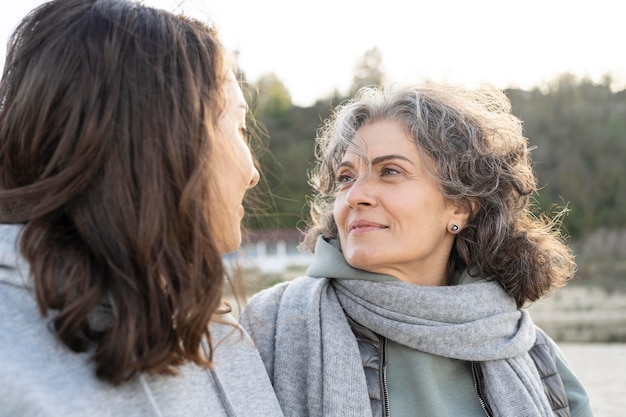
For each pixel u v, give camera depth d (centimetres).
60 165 101
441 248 167
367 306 159
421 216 157
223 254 121
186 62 108
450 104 164
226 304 128
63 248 100
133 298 100
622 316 1758
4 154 105
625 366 842
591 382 730
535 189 171
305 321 160
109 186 101
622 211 3406
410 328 155
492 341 159
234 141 119
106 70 103
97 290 98
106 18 107
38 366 96
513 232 170
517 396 156
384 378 157
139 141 102
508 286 169
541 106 3919
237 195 119
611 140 3656
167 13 112
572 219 3409
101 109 102
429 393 156
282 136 3891
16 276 100
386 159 156
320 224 183
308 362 153
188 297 103
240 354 129
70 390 97
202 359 106
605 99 3922
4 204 102
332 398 147
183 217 104
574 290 2383
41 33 106
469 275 169
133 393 103
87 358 100
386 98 163
